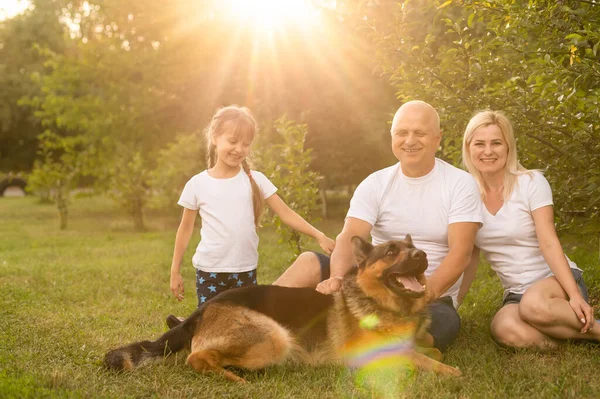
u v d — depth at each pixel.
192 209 4.83
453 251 4.24
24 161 38.59
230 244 4.69
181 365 4.00
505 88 5.35
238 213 4.73
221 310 3.99
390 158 14.78
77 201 31.00
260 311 4.05
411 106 4.32
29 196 38.97
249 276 4.83
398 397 3.46
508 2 4.92
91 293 7.32
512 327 4.38
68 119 21.72
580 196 5.11
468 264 4.67
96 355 4.46
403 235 4.49
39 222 20.45
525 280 4.56
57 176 19.05
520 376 3.78
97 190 21.39
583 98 4.71
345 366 4.04
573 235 5.86
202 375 3.82
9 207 28.39
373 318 3.98
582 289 4.56
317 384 3.74
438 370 3.87
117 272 8.92
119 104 21.28
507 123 4.59
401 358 3.94
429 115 4.29
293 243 7.00
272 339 3.95
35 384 3.66
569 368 3.85
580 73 4.72
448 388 3.58
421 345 4.27
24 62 33.62
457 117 5.48
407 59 5.71
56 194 18.64
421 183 4.41
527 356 4.22
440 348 4.39
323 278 4.75
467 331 5.08
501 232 4.56
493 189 4.70
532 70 5.30
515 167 4.61
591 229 5.22
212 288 4.73
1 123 33.53
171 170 16.89
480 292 6.68
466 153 4.78
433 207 4.37
